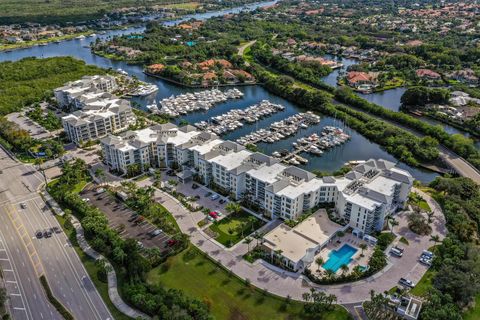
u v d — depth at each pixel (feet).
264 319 591.78
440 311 570.05
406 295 618.03
